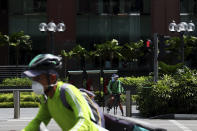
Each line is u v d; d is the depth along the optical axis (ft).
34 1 213.87
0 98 126.62
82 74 109.81
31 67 19.24
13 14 213.25
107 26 215.31
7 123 76.59
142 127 21.27
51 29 125.08
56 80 19.79
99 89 110.11
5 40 199.41
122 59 208.03
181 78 87.30
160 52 89.15
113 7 215.92
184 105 85.76
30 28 213.05
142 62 208.54
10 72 196.54
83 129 18.44
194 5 215.72
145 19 216.33
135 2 216.74
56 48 203.82
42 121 21.53
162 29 211.61
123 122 21.53
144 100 87.92
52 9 207.82
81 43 213.46
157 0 212.43
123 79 151.43
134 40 215.72
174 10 211.82
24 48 203.51
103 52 197.47
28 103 122.62
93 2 214.90
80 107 19.25
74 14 208.03
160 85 86.48
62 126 20.71
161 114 86.28
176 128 67.62
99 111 21.09
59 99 19.76
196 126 70.54
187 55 203.10
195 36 212.43
